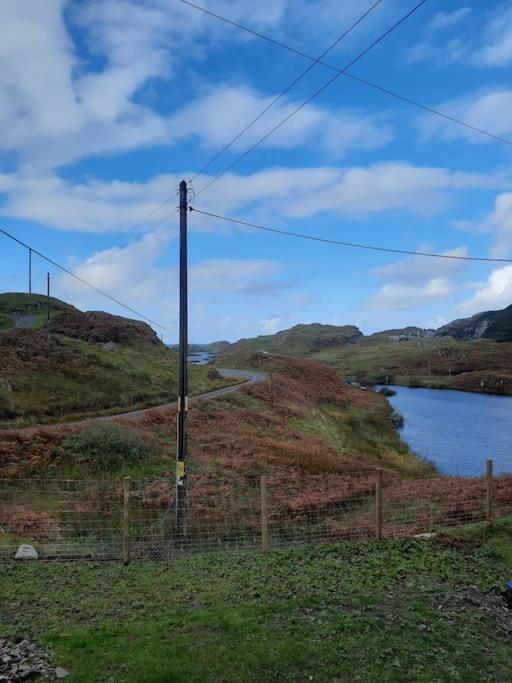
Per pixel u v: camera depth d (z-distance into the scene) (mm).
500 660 6762
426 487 19031
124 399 37875
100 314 71562
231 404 38875
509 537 12328
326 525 14352
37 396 32375
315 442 33719
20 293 78188
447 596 8867
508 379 106250
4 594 8477
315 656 6453
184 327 14883
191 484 18766
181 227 15383
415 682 6047
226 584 9055
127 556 10430
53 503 15320
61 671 5910
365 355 189750
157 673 5812
